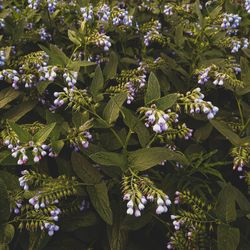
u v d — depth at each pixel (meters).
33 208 0.49
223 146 0.67
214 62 0.73
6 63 0.66
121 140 0.55
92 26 0.72
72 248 0.55
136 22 0.87
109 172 0.53
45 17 0.84
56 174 0.60
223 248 0.48
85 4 0.74
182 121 0.69
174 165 0.58
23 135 0.49
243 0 0.88
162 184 0.57
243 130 0.64
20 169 0.58
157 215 0.57
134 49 0.87
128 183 0.47
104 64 0.76
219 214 0.51
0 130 0.60
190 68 0.77
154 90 0.52
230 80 0.63
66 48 0.80
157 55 0.86
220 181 0.56
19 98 0.66
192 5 0.94
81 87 0.72
